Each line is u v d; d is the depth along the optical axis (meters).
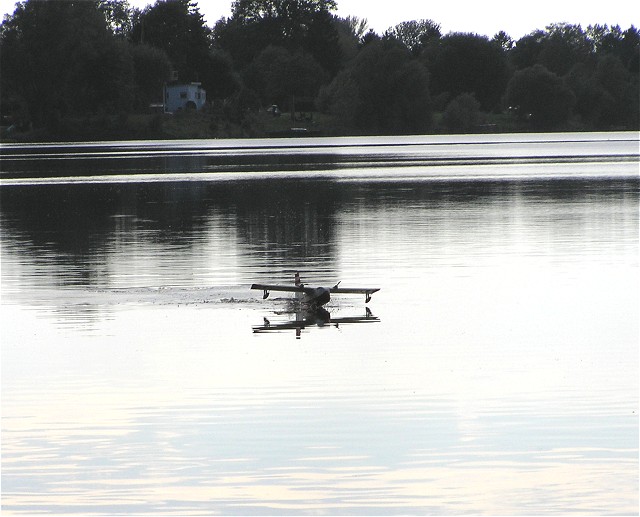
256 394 86.31
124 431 77.75
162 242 186.50
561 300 125.00
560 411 80.69
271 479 68.56
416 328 111.00
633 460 70.69
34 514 64.12
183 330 111.62
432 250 169.75
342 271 150.00
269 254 168.75
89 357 99.81
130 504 65.19
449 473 69.00
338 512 63.69
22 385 90.25
